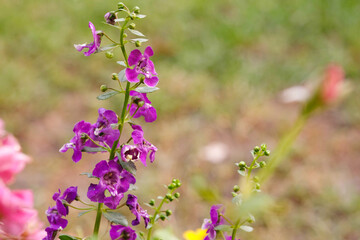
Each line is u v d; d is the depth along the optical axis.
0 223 1.07
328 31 7.22
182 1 7.91
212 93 6.18
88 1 7.69
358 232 4.25
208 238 1.34
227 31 7.19
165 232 1.39
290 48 7.02
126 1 3.92
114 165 1.27
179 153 5.24
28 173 4.87
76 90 6.34
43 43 7.02
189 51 6.85
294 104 5.91
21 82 6.30
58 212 1.31
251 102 6.00
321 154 5.17
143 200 4.30
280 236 4.11
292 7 7.72
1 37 7.09
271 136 5.52
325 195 4.56
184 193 4.49
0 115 5.82
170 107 5.84
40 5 7.96
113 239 1.32
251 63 6.70
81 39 7.11
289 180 4.77
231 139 5.52
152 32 7.20
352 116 5.69
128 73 1.28
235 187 1.23
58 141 5.52
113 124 1.28
